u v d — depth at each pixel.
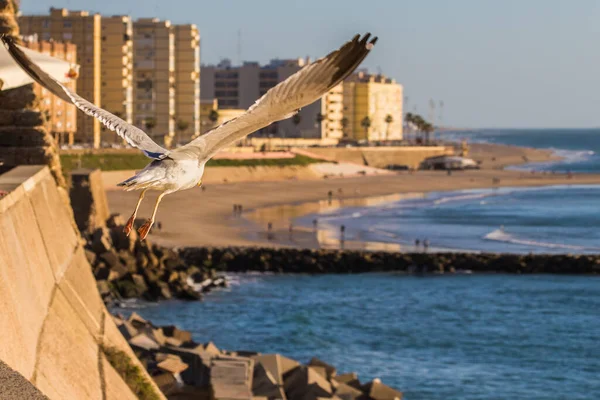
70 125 199.50
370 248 114.06
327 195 190.88
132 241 79.88
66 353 23.55
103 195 87.00
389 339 65.31
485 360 59.22
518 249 119.25
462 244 122.25
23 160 44.56
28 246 24.92
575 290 89.88
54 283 27.53
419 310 77.38
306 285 90.94
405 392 51.34
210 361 40.09
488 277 99.00
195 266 94.44
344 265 100.69
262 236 122.12
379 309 77.56
